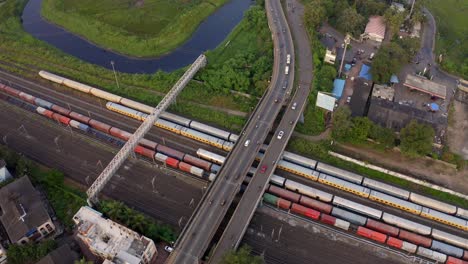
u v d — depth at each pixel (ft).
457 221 524.11
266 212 546.26
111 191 571.69
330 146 630.74
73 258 469.98
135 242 465.47
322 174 581.12
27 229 484.74
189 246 473.67
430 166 602.85
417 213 540.52
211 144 636.48
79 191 568.82
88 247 495.00
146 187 577.43
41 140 651.66
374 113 654.94
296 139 641.40
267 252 501.97
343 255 499.92
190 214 542.98
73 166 607.37
